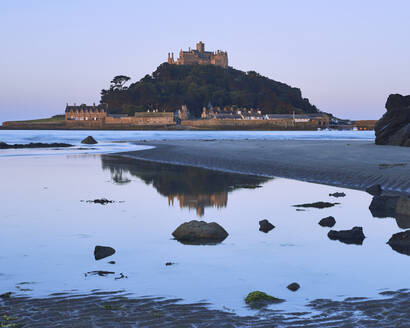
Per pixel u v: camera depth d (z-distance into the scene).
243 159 37.56
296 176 27.52
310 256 10.72
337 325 6.68
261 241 12.23
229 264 10.11
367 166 27.67
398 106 49.53
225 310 7.36
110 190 22.25
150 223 14.62
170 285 8.70
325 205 17.70
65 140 101.94
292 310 7.32
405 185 21.84
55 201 18.92
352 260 10.35
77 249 11.52
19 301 7.82
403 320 6.81
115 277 9.22
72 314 7.20
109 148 65.69
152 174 29.91
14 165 36.06
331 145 52.94
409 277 9.05
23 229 13.75
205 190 22.20
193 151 49.50
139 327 6.68
